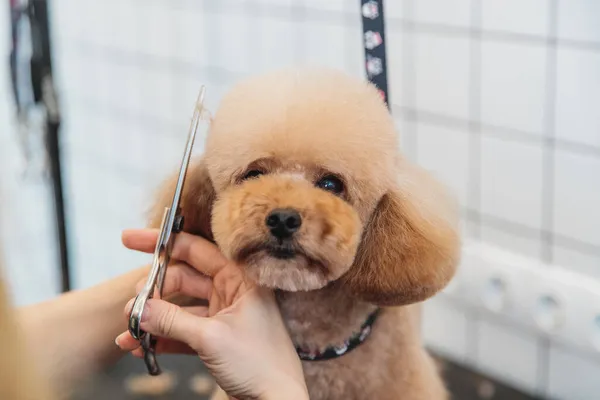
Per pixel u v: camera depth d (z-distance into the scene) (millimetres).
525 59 1105
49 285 2047
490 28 1132
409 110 1264
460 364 1307
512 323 1222
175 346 880
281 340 773
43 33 1338
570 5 1041
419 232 798
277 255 714
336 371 845
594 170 1069
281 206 707
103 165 1894
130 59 1733
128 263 1898
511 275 1181
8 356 441
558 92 1082
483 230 1224
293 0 1374
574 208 1104
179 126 1653
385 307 849
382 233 798
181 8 1585
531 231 1163
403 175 828
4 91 1809
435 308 1328
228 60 1525
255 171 770
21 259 2016
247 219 712
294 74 803
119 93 1786
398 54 1252
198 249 831
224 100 808
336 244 712
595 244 1092
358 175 754
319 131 739
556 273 1136
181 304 917
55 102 1366
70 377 868
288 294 820
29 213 1991
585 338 1115
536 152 1127
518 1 1093
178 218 784
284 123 744
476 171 1204
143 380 1251
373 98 803
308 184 749
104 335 888
